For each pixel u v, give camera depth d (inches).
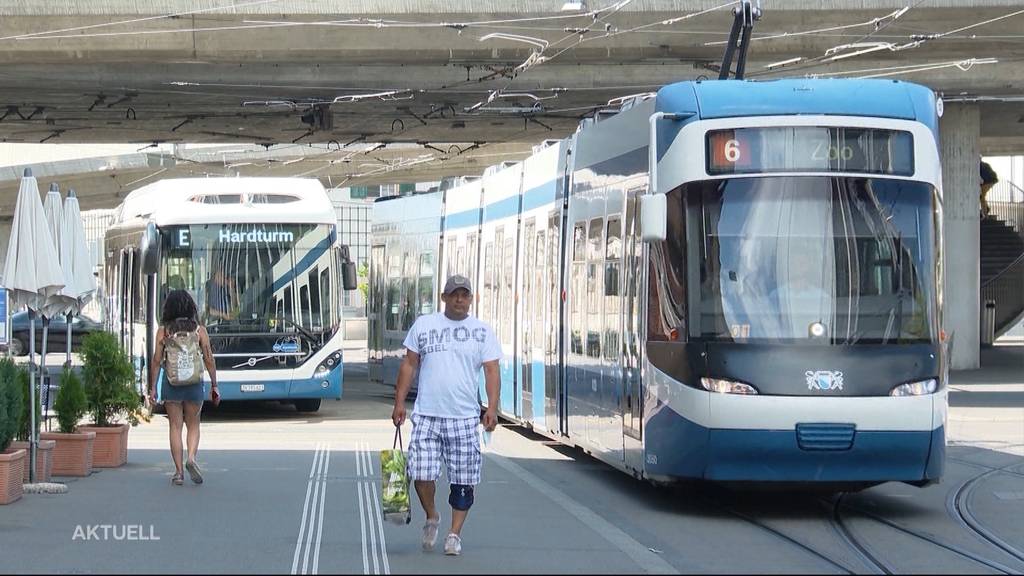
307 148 2185.0
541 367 742.5
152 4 1144.8
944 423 497.4
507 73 1290.6
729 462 484.4
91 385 649.6
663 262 513.0
